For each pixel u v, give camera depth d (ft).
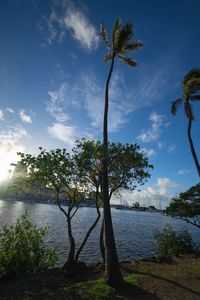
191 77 90.63
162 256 74.79
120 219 368.89
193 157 86.58
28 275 49.16
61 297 36.88
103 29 62.80
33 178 54.70
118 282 42.73
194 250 85.05
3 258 48.49
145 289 42.86
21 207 426.92
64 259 84.74
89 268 55.57
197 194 72.33
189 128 90.53
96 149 51.67
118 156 53.47
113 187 58.13
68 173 52.42
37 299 36.19
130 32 57.82
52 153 52.03
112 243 45.39
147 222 349.00
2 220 186.39
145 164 55.52
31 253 53.57
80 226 207.51
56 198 57.11
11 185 55.67
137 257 99.09
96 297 37.19
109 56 62.08
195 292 43.19
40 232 56.49
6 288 42.11
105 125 53.57
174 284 46.70
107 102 55.57
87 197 58.18
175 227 286.05
